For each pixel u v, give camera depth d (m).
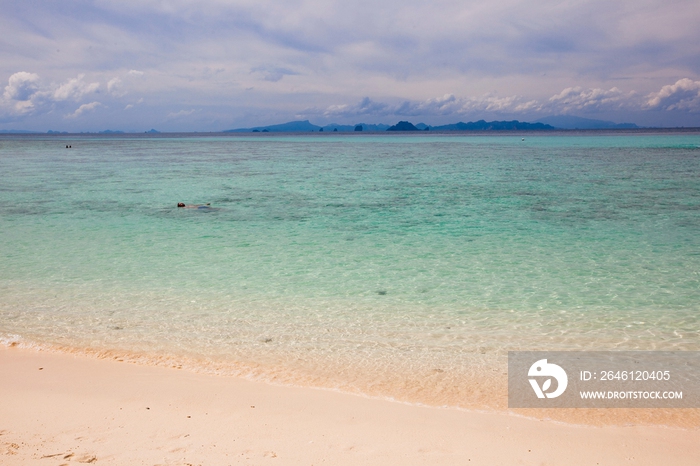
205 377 7.11
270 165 48.91
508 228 18.31
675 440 5.46
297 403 6.26
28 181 34.25
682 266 13.14
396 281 12.11
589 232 17.47
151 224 19.42
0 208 23.08
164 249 15.46
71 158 60.47
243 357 7.88
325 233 17.78
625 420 5.94
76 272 12.87
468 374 7.26
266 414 5.91
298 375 7.21
